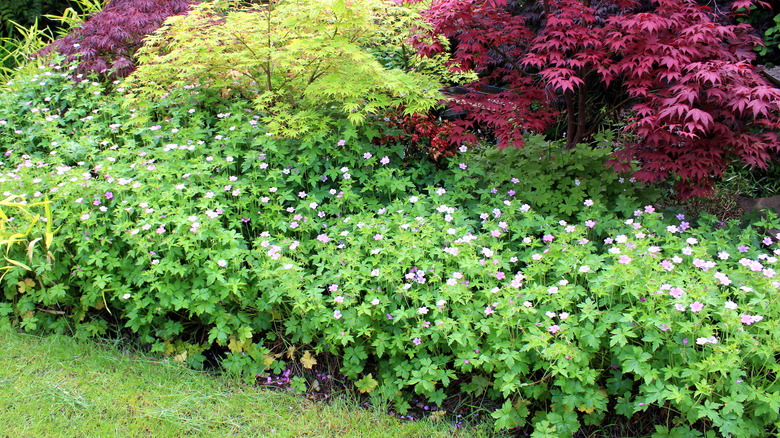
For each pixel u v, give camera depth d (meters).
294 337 3.15
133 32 5.45
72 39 5.73
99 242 3.46
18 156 4.69
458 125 4.27
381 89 4.23
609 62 3.65
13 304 3.62
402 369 2.93
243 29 4.25
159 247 3.35
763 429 2.40
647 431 2.67
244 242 3.57
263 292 3.19
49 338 3.41
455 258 3.19
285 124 4.34
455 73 5.09
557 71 3.65
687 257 3.16
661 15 3.59
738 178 4.88
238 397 2.99
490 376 2.94
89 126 4.93
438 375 2.83
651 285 2.65
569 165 4.27
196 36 4.40
